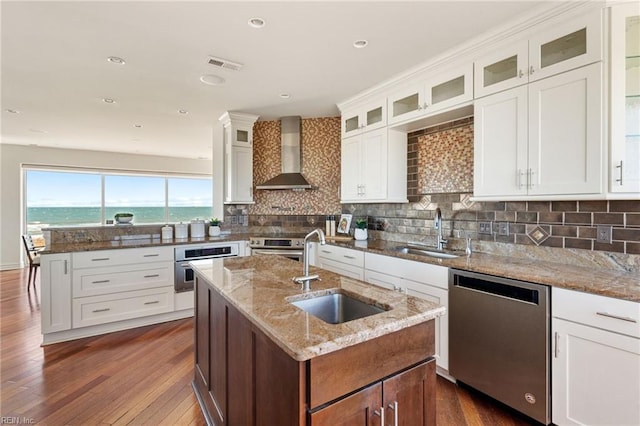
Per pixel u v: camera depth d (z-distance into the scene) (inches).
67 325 119.0
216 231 165.6
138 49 96.8
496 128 86.7
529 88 79.6
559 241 85.8
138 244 134.0
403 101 119.8
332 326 42.4
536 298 68.1
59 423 73.4
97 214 297.0
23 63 106.3
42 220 273.3
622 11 66.1
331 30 85.8
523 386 70.6
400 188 129.0
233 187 164.6
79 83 124.2
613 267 76.0
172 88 129.2
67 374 95.1
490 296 76.9
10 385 89.1
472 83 93.3
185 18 80.3
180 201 344.5
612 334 57.7
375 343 42.8
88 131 207.8
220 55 100.7
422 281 96.0
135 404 80.8
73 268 120.2
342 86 127.0
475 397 82.7
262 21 81.7
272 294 58.7
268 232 178.9
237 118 165.2
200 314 83.4
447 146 115.6
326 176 171.3
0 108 157.3
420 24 82.7
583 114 70.2
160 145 260.4
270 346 44.2
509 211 97.4
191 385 89.7
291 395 38.4
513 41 83.0
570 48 73.7
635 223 72.9
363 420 41.2
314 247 151.3
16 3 73.7
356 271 124.9
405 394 45.9
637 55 66.8
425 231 124.6
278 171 178.4
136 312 132.6
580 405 62.2
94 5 74.7
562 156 73.6
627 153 66.4
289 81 121.7
